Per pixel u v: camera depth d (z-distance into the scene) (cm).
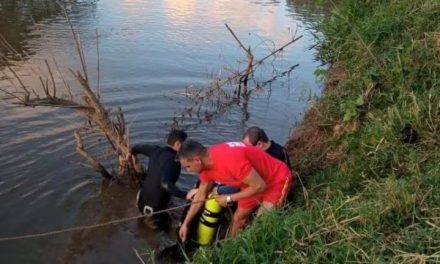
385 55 736
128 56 1179
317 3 1002
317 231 423
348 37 912
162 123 866
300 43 1356
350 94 726
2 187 651
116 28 1409
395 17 842
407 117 593
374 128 603
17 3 1633
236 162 495
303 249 416
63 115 859
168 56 1198
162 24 1480
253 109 948
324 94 845
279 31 1470
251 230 445
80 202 637
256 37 1397
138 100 947
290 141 774
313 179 609
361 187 539
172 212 625
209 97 984
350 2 1055
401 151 559
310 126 783
